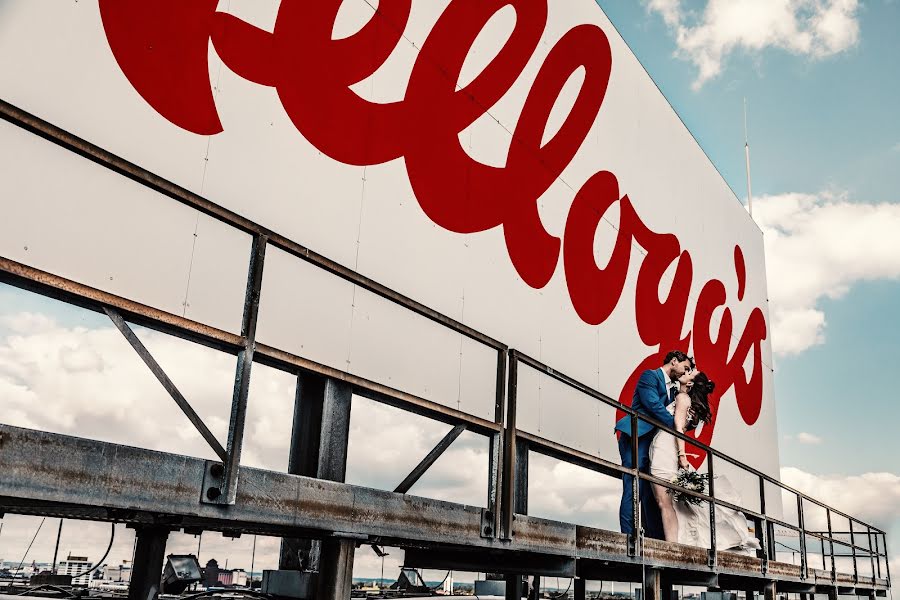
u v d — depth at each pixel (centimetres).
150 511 299
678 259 1220
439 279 693
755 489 1459
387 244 637
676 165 1255
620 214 1047
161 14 482
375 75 646
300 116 570
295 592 432
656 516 998
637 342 1060
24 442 267
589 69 995
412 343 650
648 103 1171
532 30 875
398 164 660
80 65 435
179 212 480
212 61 510
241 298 512
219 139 509
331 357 568
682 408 1145
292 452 511
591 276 959
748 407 1463
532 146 863
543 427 820
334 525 379
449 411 458
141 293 453
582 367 915
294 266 550
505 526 498
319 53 593
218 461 326
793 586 1128
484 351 744
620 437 984
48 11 423
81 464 280
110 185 445
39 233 409
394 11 671
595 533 609
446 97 730
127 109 456
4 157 400
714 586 820
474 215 751
